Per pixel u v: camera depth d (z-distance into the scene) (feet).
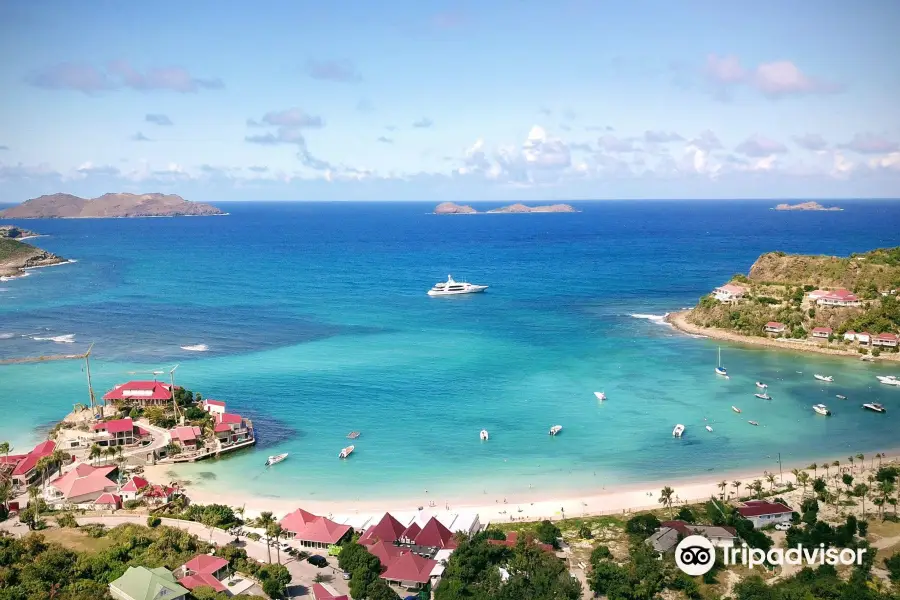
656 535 400.67
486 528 426.51
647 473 506.07
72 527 416.26
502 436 573.74
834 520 419.95
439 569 373.40
